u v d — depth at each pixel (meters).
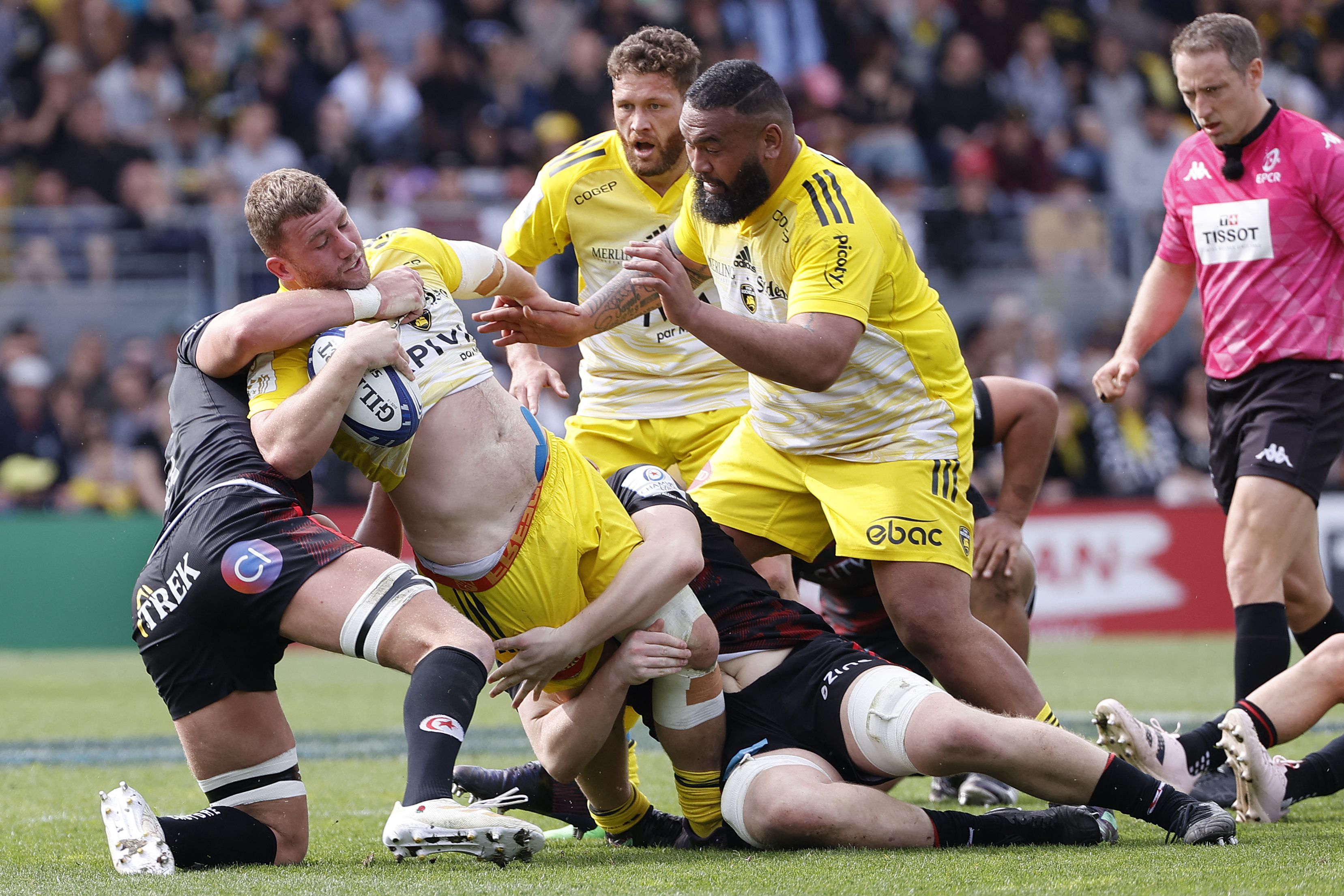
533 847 10.93
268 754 12.31
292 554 11.93
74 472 41.22
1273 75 56.06
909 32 55.75
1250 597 16.88
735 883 10.56
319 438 12.06
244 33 50.22
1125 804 12.21
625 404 19.14
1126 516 42.62
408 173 48.28
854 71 55.28
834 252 13.78
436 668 11.55
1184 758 14.56
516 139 50.59
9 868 12.30
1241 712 13.70
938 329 15.06
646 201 18.41
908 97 54.03
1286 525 16.92
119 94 48.25
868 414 14.84
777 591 15.97
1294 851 11.66
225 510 12.02
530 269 19.30
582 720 12.86
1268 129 17.45
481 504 12.65
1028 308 44.00
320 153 48.94
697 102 13.73
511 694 12.91
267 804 12.30
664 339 18.75
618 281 15.58
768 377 13.49
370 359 12.03
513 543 12.70
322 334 12.42
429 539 12.80
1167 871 10.77
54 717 26.66
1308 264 17.27
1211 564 42.88
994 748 12.02
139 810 11.62
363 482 40.97
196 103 49.16
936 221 43.69
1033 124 54.78
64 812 16.05
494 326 15.03
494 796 14.59
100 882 10.98
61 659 37.41
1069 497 44.06
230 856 11.99
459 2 52.84
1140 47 57.34
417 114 49.84
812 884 10.47
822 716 12.85
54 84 47.12
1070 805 12.45
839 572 16.41
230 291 41.41
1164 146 55.12
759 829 12.42
